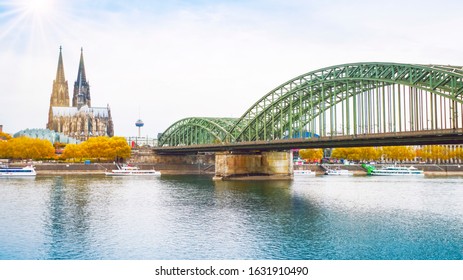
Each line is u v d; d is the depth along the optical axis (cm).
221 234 6750
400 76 10556
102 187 13562
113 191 12344
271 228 7162
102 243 6225
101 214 8388
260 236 6619
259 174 17838
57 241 6325
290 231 6944
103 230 7012
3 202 9838
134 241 6338
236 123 17738
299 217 8088
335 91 12875
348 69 12400
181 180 17188
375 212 8575
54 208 9044
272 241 6338
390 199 10475
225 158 17350
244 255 5659
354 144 11550
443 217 8006
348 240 6378
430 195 11262
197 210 8869
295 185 14525
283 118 16038
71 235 6675
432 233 6750
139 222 7631
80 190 12531
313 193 11869
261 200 10381
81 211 8706
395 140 10156
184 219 7912
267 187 13738
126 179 17600
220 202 10031
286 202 10019
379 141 10550
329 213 8494
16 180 16225
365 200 10319
